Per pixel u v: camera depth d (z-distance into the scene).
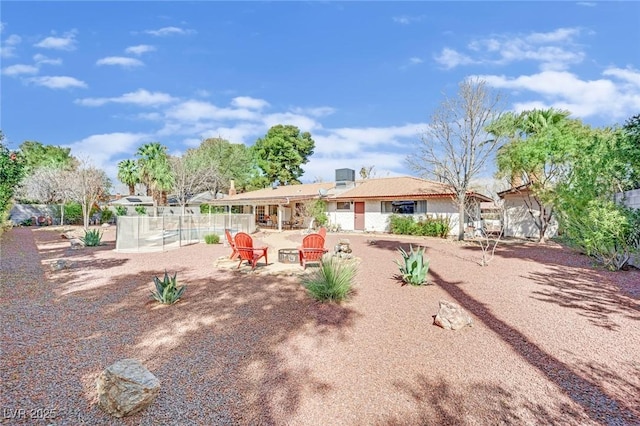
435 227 21.97
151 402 3.20
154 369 3.93
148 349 4.48
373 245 17.08
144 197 40.12
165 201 39.50
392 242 18.52
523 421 3.01
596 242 9.80
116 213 35.22
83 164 29.86
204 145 42.62
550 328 5.24
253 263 10.16
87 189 30.12
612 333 5.02
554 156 14.66
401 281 8.46
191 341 4.75
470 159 19.53
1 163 11.85
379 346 4.61
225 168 42.50
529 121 19.66
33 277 8.87
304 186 32.69
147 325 5.37
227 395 3.41
